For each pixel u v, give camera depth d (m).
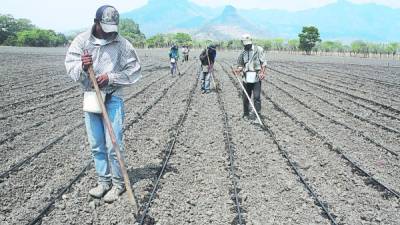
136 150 5.39
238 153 5.41
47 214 3.54
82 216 3.51
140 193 3.92
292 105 9.15
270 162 5.09
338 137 6.43
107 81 3.41
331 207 3.88
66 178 4.35
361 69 21.23
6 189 4.03
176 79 13.93
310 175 4.69
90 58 3.30
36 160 4.89
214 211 3.73
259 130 6.65
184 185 4.29
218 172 4.69
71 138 5.89
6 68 16.52
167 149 5.48
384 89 12.56
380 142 6.24
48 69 16.64
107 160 3.79
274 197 4.06
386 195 4.23
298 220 3.60
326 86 12.79
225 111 8.16
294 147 5.77
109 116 3.56
